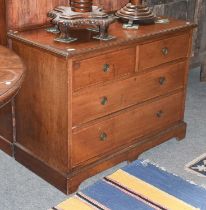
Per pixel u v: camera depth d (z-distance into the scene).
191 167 2.96
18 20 2.67
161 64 2.90
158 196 2.64
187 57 3.10
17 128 2.87
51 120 2.57
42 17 2.78
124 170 2.88
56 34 2.62
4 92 1.62
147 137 3.04
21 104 2.75
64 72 2.36
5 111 2.90
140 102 2.86
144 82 2.83
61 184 2.62
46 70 2.47
